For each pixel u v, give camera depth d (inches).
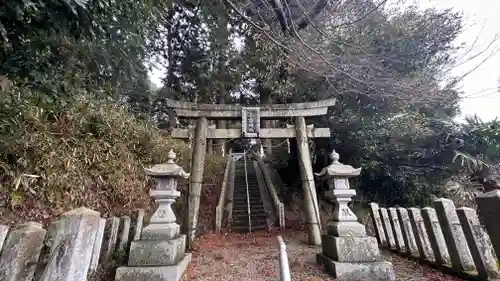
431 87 242.4
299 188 437.4
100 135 215.0
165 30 368.2
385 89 215.9
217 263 177.0
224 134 270.8
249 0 229.5
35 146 156.8
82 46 154.9
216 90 429.7
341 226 145.9
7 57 115.1
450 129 275.3
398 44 296.7
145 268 127.8
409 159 296.2
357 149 314.3
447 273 129.9
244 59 376.5
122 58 194.7
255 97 449.4
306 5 224.1
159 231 141.9
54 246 66.9
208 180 455.8
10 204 139.6
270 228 335.9
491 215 104.0
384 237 200.7
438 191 281.3
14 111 147.8
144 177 252.8
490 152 253.3
